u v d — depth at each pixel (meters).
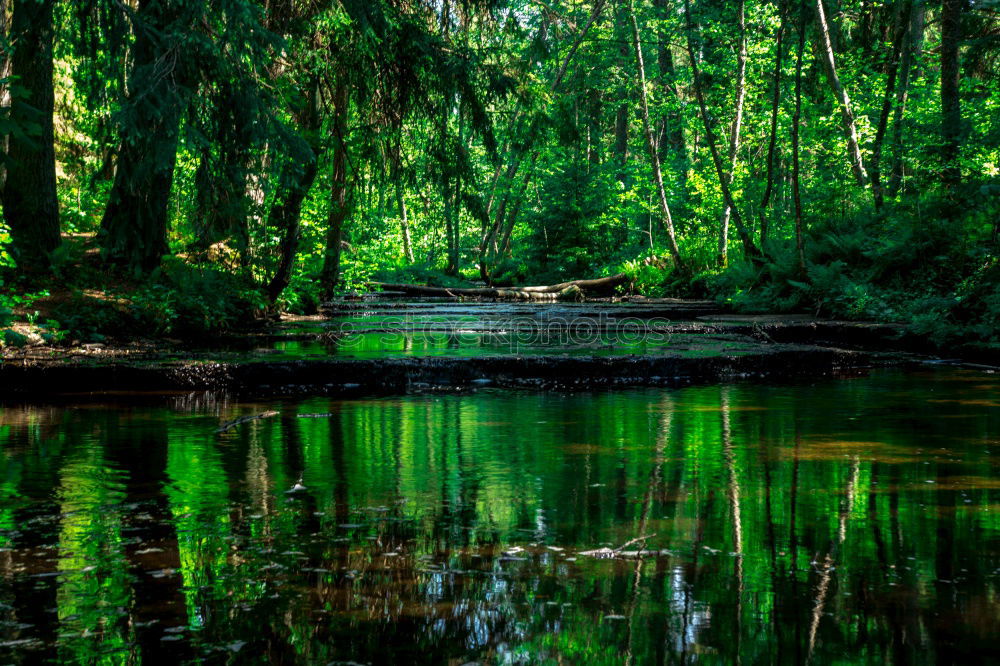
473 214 11.32
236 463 3.60
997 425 4.63
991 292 10.03
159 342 8.56
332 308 16.36
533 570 2.06
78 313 8.38
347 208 13.26
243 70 6.68
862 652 1.53
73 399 5.95
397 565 2.11
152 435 4.39
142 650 1.56
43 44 7.23
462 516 2.65
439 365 7.04
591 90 30.53
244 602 1.83
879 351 9.90
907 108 19.38
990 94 16.56
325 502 2.87
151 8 6.16
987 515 2.63
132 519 2.62
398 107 10.37
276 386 6.67
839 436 4.27
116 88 6.55
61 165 15.73
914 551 2.23
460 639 1.60
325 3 9.36
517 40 11.06
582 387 6.83
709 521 2.57
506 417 5.07
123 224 7.30
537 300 22.39
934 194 14.54
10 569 2.08
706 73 25.72
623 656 1.51
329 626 1.68
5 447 4.00
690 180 24.78
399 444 4.09
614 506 2.78
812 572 2.04
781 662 1.48
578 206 27.91
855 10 22.61
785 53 22.36
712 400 5.89
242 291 11.34
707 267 22.39
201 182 6.81
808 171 24.61
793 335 11.04
